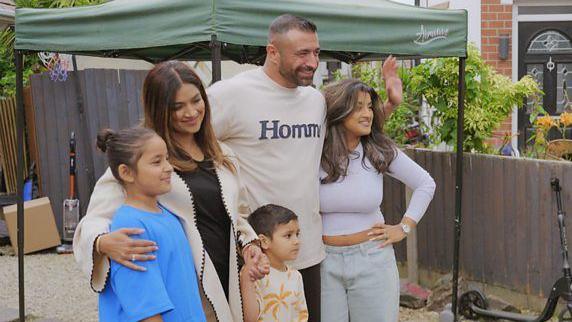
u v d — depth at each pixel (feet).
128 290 8.13
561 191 17.39
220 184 9.64
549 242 17.75
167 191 8.65
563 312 16.52
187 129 9.39
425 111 25.03
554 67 34.47
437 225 20.51
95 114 28.04
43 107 28.37
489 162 19.04
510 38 33.83
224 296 9.32
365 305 12.05
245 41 14.28
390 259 12.25
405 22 16.25
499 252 18.93
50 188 28.53
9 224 26.30
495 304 18.37
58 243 27.04
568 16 34.17
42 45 16.90
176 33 14.51
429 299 19.43
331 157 11.88
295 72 10.84
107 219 8.79
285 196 11.12
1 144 29.96
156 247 8.28
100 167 28.12
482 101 20.93
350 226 12.00
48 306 20.43
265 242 10.81
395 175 12.69
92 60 35.55
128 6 15.35
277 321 10.83
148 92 9.37
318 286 11.80
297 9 14.85
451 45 17.07
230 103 10.85
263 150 11.03
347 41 15.55
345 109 11.76
